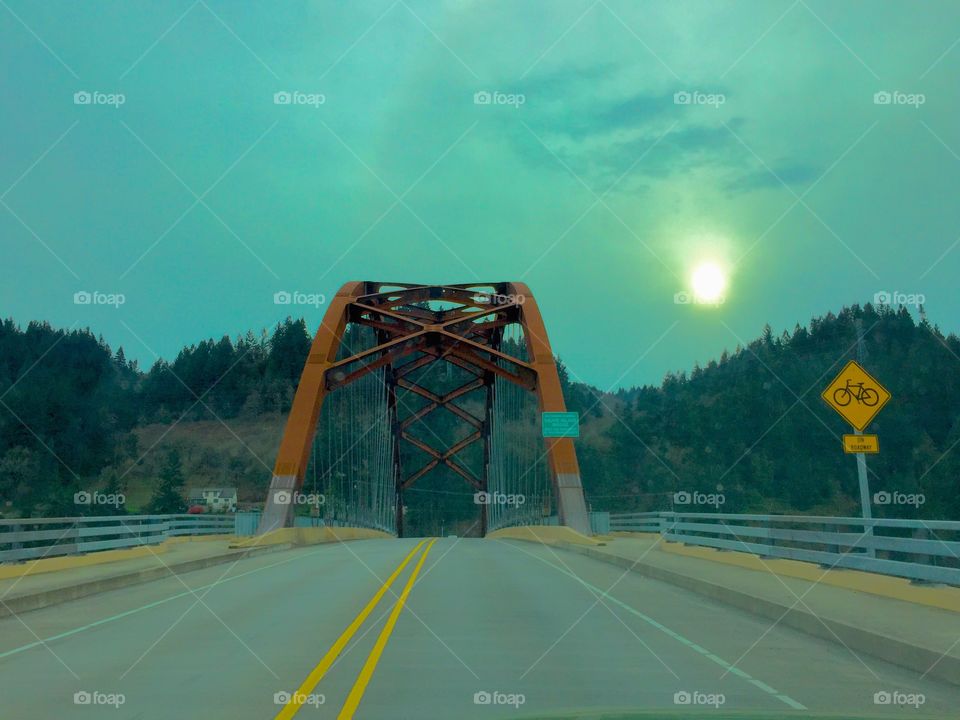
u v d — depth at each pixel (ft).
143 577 69.72
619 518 177.58
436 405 327.88
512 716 15.23
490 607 50.52
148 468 436.76
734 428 407.44
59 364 479.82
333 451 242.58
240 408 554.05
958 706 25.32
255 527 160.66
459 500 541.75
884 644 33.30
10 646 37.50
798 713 15.55
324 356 197.26
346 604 52.19
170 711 24.67
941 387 352.69
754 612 47.62
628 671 30.83
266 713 24.31
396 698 26.21
